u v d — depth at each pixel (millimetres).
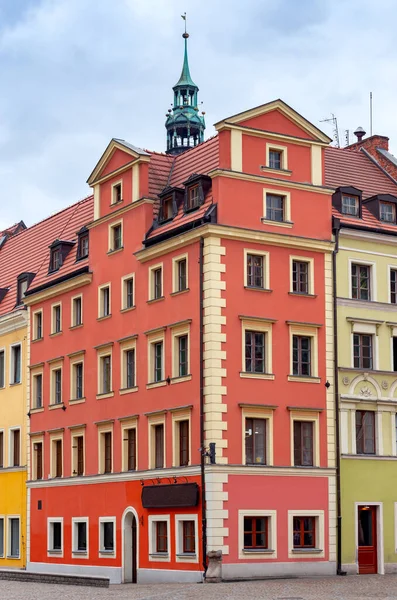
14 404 63938
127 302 53375
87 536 54531
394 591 38938
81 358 56781
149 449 50031
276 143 50156
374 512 50438
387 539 50344
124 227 53844
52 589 42594
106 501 53219
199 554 45781
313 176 51125
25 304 62906
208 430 46062
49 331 60344
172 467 48125
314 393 49250
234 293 47531
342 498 49219
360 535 49875
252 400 47312
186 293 48531
